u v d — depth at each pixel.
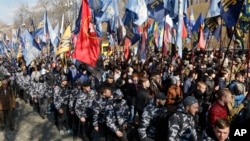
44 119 13.49
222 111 6.01
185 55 18.66
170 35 14.54
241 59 14.38
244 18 9.55
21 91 19.09
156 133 6.07
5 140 10.95
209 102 8.27
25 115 14.61
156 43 16.39
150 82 10.09
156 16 12.55
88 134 9.30
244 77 10.45
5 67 23.52
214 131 4.62
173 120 5.49
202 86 8.27
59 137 10.75
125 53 17.56
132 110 9.02
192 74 10.59
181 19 11.20
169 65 13.82
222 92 6.07
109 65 15.89
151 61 16.44
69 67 14.94
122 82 11.29
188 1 15.02
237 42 11.70
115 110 7.63
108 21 17.19
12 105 12.27
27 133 11.60
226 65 13.38
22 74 18.72
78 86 10.28
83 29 10.02
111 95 7.82
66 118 11.15
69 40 13.91
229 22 8.85
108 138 8.10
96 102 8.31
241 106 6.46
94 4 14.94
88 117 9.26
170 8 11.95
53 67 15.83
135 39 13.98
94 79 12.01
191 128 5.55
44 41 18.77
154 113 6.10
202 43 16.31
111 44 21.33
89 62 10.05
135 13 12.23
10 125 12.12
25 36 16.81
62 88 11.12
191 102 5.54
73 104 10.16
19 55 22.64
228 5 8.82
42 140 10.63
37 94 14.75
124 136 7.71
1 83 12.16
